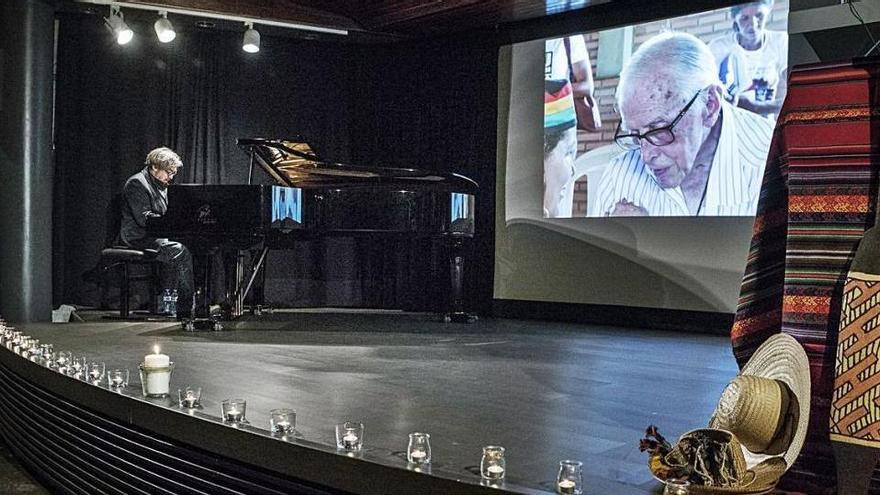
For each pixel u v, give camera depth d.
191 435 2.59
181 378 3.46
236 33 7.27
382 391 3.23
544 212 6.88
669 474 1.77
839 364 1.71
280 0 6.54
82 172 6.71
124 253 5.96
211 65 7.18
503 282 7.16
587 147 6.62
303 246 7.54
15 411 4.18
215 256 7.07
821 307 1.90
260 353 4.28
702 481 1.72
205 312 5.43
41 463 3.75
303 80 7.55
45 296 6.09
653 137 6.21
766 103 5.62
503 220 7.16
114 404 3.00
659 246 6.19
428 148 7.46
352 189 5.63
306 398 3.05
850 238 1.89
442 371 3.77
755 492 1.71
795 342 1.88
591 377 3.66
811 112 1.96
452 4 6.48
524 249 7.02
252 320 6.11
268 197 5.04
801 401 1.82
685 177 6.04
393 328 5.70
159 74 6.97
